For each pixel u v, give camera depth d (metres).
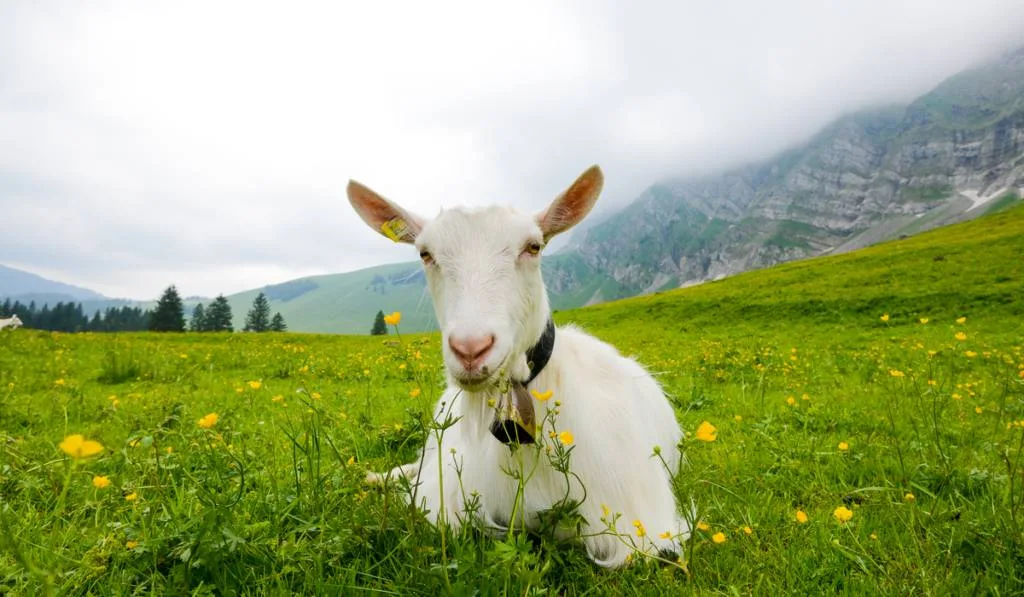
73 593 0.54
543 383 0.72
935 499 0.75
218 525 0.57
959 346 3.11
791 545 0.67
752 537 0.71
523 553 0.51
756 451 1.20
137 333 7.55
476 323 0.62
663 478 0.82
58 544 0.65
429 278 0.74
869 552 0.65
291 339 6.67
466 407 0.75
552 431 0.65
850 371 2.57
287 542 0.58
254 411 1.56
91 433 1.28
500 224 0.70
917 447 1.10
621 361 0.94
